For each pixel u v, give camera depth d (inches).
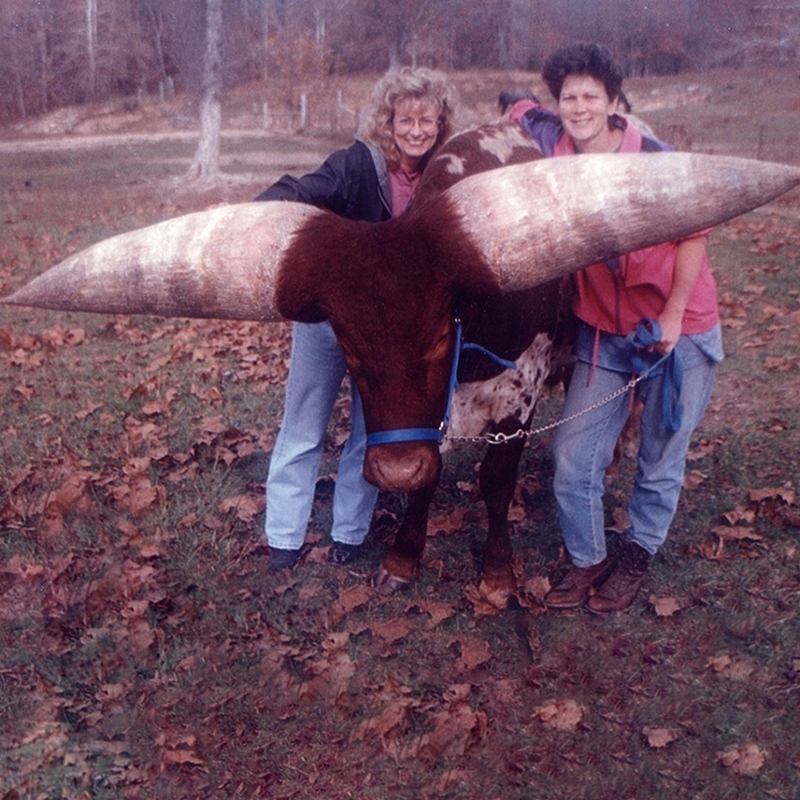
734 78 1289.4
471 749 134.3
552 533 185.6
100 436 231.0
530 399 153.1
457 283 117.1
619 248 113.4
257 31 1787.6
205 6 832.9
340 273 117.3
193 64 1707.7
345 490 173.6
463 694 142.9
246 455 218.8
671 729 136.5
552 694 144.3
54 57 1977.1
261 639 157.3
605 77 131.0
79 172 997.2
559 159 116.9
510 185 115.7
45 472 212.7
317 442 171.3
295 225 121.1
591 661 150.5
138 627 158.6
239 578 174.6
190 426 234.4
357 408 168.7
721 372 259.1
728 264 375.9
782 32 1331.2
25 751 135.4
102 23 1991.9
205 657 153.4
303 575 175.0
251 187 826.2
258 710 142.8
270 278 118.5
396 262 116.6
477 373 143.3
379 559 179.6
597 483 155.3
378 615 163.3
